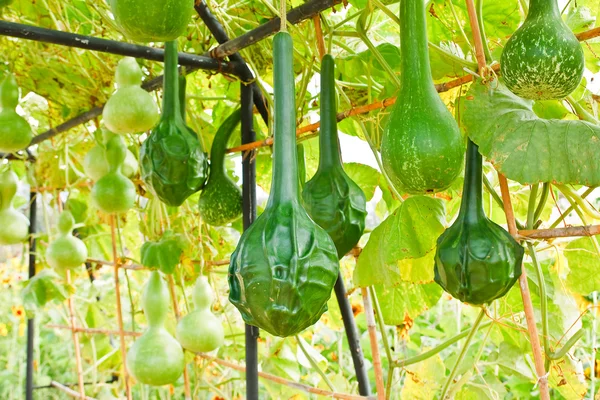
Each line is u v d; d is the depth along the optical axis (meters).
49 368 4.78
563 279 1.78
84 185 2.88
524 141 1.11
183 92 1.74
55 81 2.13
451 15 1.62
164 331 1.94
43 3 1.87
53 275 2.70
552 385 1.73
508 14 1.60
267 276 1.01
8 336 4.91
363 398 1.63
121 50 1.56
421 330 3.64
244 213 1.68
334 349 4.01
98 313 3.33
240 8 1.80
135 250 3.35
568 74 1.06
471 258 1.14
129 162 2.27
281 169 1.05
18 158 2.89
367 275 1.38
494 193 1.32
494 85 1.19
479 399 1.86
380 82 1.80
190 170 1.61
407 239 1.34
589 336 2.85
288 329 1.03
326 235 1.07
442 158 1.09
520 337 1.82
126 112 1.70
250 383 1.64
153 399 3.91
